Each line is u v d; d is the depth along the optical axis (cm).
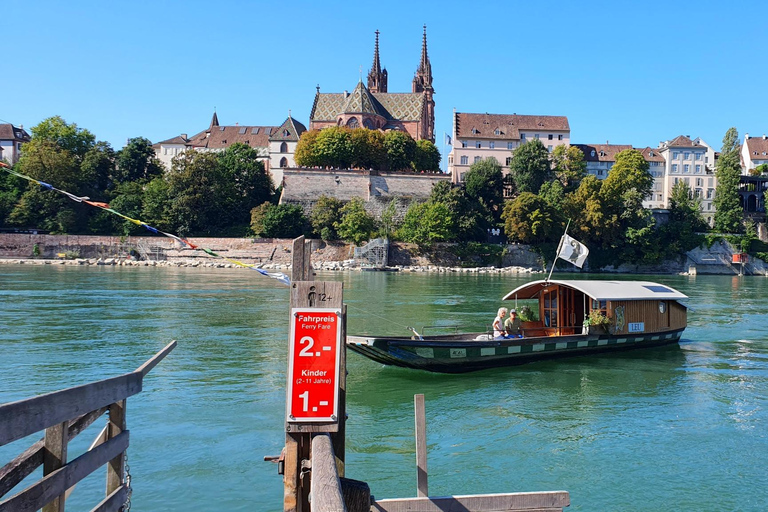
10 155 15662
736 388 2292
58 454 646
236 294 5531
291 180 13175
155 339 3128
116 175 14475
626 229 12469
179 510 1233
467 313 4400
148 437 1645
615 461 1537
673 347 3178
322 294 662
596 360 2780
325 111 16400
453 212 12212
